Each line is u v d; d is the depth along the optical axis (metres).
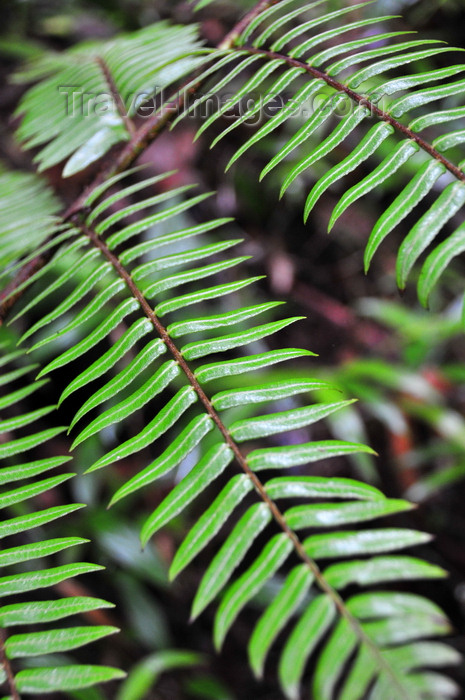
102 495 1.25
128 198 1.35
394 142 1.27
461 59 1.18
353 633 0.47
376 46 1.14
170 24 1.49
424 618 0.47
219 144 1.43
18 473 0.52
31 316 1.20
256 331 0.51
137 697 1.07
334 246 1.56
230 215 1.46
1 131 1.40
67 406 1.27
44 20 1.57
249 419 0.49
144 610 1.24
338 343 1.51
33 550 0.49
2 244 0.69
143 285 0.54
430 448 1.33
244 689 1.33
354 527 1.41
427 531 1.43
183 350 0.51
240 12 1.36
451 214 0.47
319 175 1.34
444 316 1.34
